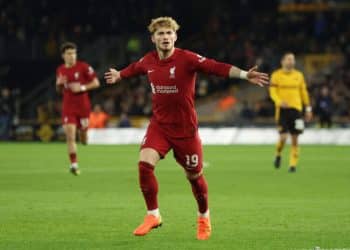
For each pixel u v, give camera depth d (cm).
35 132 8512
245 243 2252
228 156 6050
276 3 10406
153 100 2298
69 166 5034
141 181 2272
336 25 9900
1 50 9938
